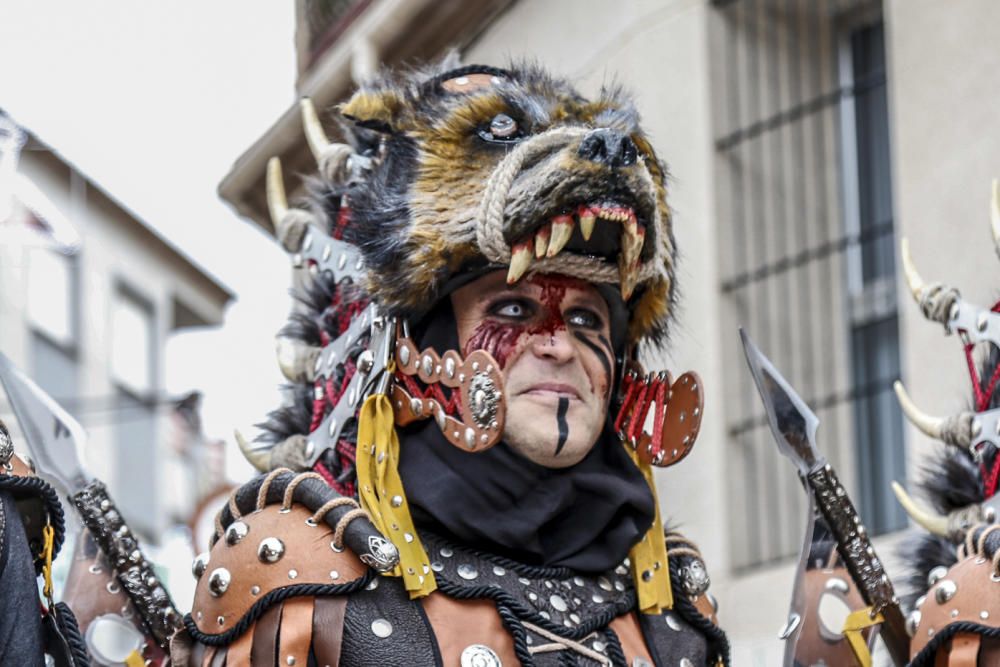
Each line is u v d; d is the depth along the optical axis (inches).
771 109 329.4
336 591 201.3
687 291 323.3
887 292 324.2
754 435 319.3
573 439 209.2
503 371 209.8
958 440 237.6
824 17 332.5
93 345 506.0
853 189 329.1
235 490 209.2
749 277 325.1
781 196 327.3
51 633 202.1
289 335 225.5
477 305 211.5
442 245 209.0
